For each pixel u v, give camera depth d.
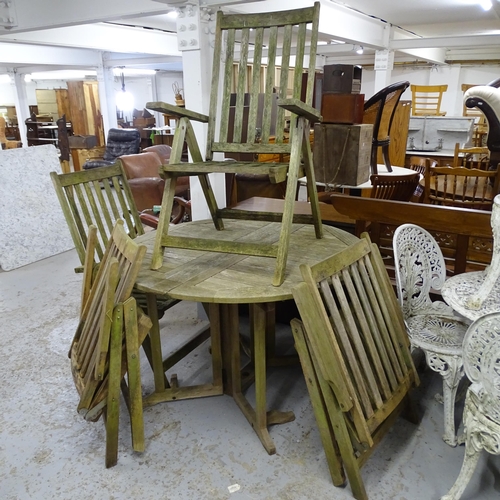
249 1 2.38
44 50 7.52
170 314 3.03
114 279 1.49
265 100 1.83
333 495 1.59
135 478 1.68
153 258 1.80
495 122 3.14
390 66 6.21
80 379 1.72
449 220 2.13
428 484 1.62
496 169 3.16
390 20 5.73
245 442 1.85
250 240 2.06
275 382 2.26
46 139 9.06
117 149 7.88
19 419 2.00
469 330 1.27
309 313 1.40
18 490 1.63
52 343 2.64
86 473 1.70
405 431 1.89
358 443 1.60
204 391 2.14
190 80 2.60
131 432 1.80
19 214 4.01
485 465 1.71
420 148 6.02
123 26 6.14
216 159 2.69
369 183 2.64
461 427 1.90
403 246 1.95
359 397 1.58
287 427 1.94
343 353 1.63
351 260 1.65
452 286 1.72
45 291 3.41
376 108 2.91
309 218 2.07
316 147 2.53
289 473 1.69
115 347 1.56
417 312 2.04
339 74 2.40
